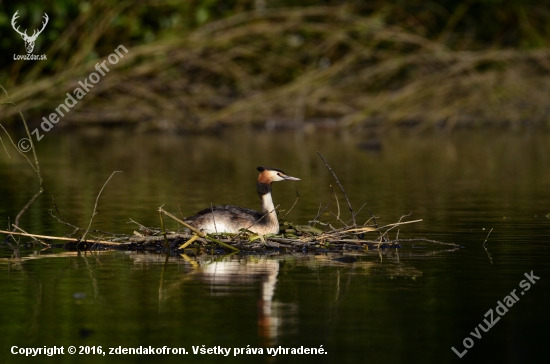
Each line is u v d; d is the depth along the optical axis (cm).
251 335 691
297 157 2242
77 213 1329
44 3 2788
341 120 3100
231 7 3203
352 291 816
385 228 1181
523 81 3062
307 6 3272
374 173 1906
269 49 3164
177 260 977
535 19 3534
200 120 3073
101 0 2816
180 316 740
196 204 1425
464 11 3422
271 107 3091
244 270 915
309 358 642
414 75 3180
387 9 3262
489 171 1941
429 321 721
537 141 2672
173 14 2964
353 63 3228
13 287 845
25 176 1862
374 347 662
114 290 829
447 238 1107
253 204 1424
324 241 1052
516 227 1184
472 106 3145
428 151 2416
